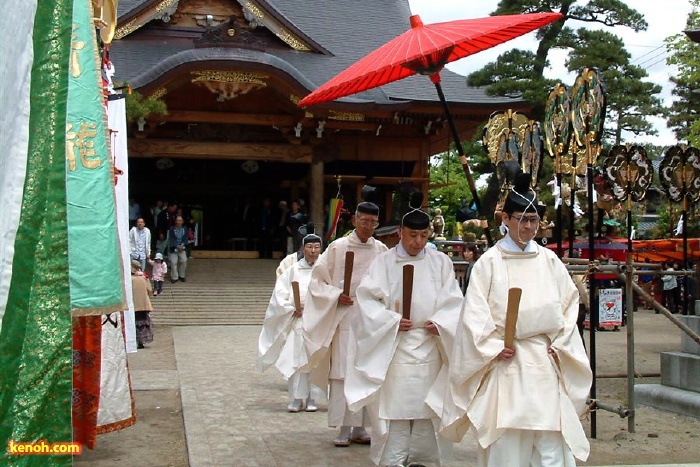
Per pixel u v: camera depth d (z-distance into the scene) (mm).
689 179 9172
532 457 5117
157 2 28562
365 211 7059
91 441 6195
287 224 27844
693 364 8148
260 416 8172
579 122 7539
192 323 19391
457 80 30047
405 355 5871
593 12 27531
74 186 5305
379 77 6727
